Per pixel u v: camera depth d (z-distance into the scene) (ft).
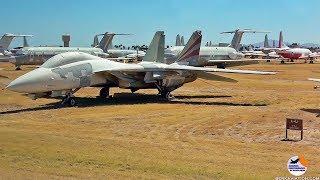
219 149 60.49
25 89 97.66
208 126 78.18
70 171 47.83
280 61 379.35
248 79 195.31
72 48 274.57
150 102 112.68
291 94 133.49
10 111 97.66
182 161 53.06
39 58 254.68
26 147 59.72
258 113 91.35
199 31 135.95
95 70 109.29
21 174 46.01
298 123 66.95
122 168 49.47
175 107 102.58
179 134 71.56
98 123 81.82
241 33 313.53
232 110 97.30
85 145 61.82
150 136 69.87
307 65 314.76
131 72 114.83
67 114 92.68
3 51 269.03
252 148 61.21
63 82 102.94
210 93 138.51
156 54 132.05
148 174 47.03
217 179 45.29
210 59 249.34
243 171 48.49
